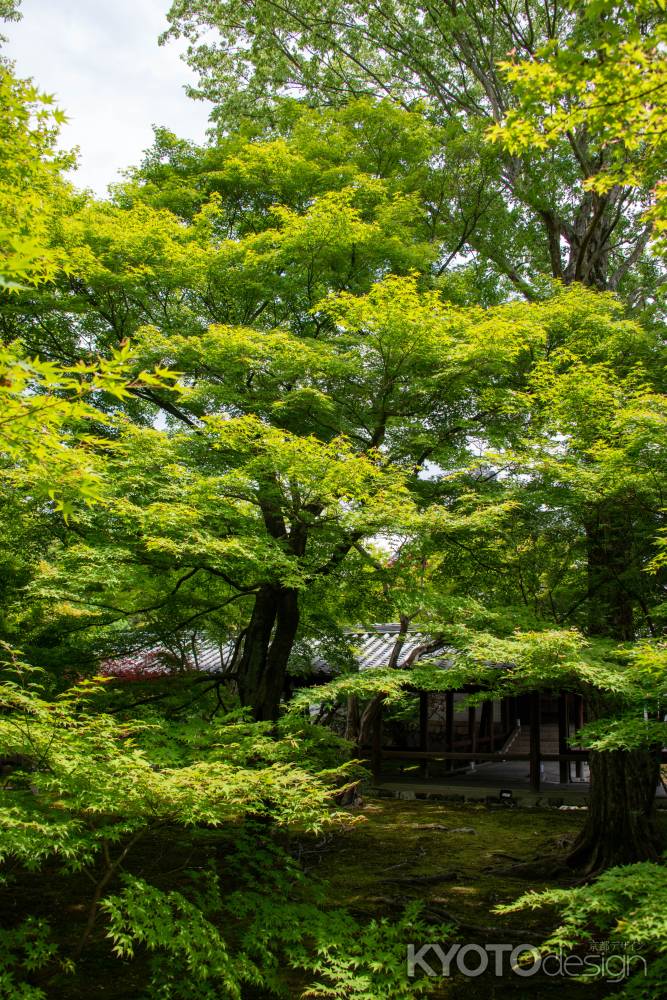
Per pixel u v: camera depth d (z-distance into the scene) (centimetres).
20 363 340
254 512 1020
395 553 1036
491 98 1465
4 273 353
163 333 1107
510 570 1068
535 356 1149
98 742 606
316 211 1061
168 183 1315
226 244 1104
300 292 1177
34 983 674
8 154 690
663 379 1110
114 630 1107
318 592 1159
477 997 734
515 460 920
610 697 833
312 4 1550
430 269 1404
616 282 1544
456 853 1221
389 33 1576
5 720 550
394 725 2022
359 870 1123
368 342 984
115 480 861
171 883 938
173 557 973
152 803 612
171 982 665
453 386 1054
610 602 1027
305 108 1459
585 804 1620
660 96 539
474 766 2094
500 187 1505
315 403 1023
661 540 696
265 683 1172
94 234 1038
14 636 993
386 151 1371
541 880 1073
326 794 682
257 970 650
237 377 1055
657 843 1067
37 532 947
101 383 361
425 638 1734
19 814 568
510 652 765
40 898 896
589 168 1360
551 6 1426
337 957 725
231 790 607
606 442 891
